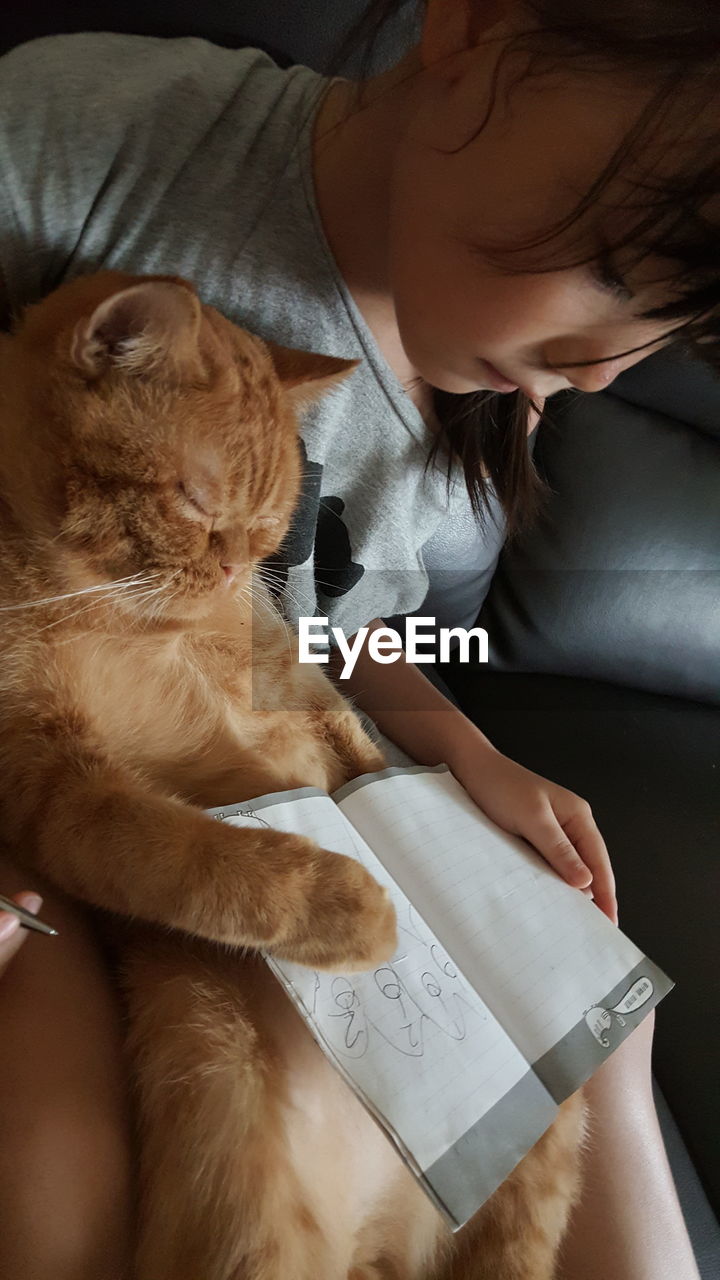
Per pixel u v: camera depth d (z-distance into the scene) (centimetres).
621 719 66
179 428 30
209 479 31
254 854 30
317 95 40
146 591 32
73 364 30
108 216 37
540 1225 34
